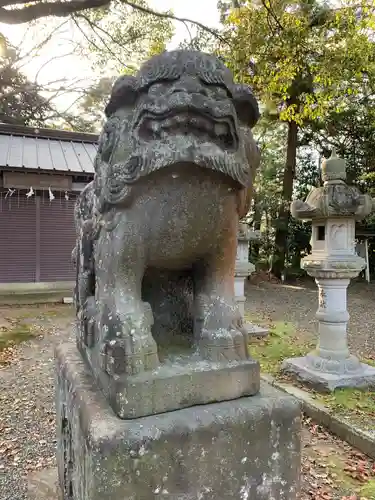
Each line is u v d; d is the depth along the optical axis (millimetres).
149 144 1153
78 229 1917
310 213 3514
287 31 6043
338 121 10750
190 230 1237
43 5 4648
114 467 1062
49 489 2010
